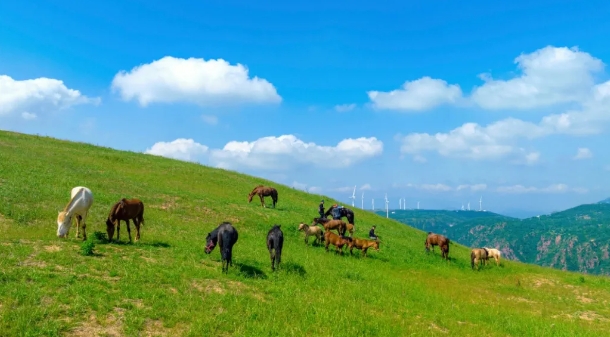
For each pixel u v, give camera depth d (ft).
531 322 58.29
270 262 64.18
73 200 54.29
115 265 46.85
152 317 36.70
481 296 74.28
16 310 32.94
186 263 53.42
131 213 58.59
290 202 144.66
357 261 84.64
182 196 105.70
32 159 112.57
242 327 37.70
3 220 61.62
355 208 173.58
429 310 57.98
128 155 163.12
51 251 47.85
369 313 49.32
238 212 103.55
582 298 81.61
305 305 46.96
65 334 31.71
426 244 107.14
